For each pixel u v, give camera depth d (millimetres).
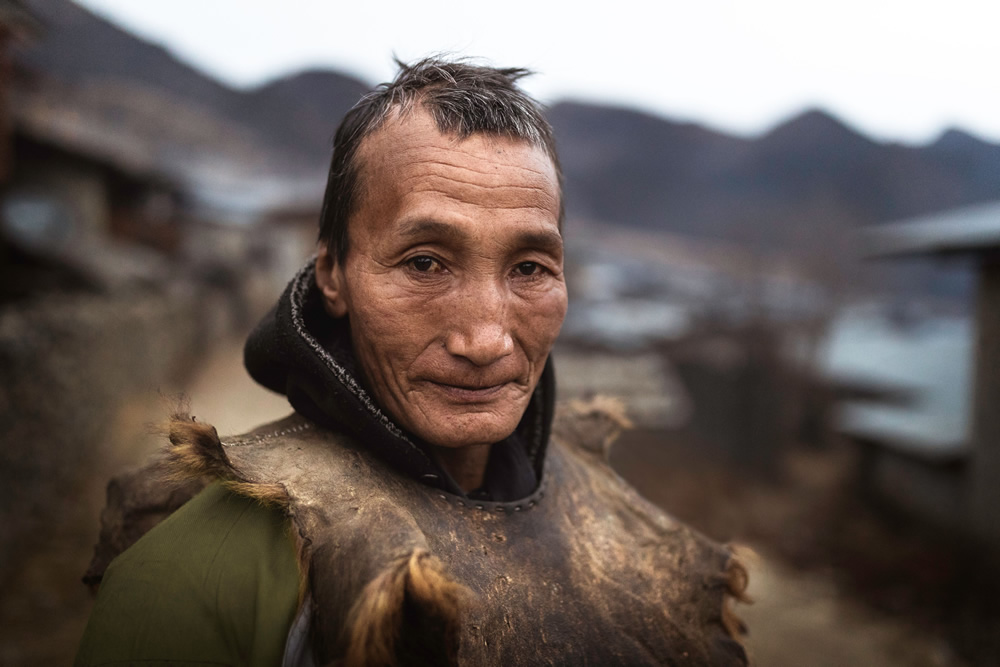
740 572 930
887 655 3926
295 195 27031
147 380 9547
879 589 4758
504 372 751
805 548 5621
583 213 98500
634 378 9375
